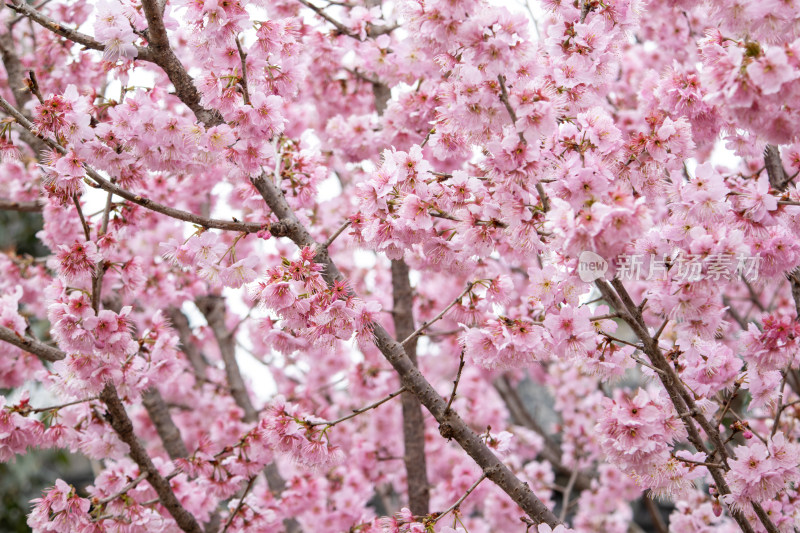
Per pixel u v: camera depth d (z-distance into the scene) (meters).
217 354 7.38
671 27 5.09
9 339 3.59
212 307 5.97
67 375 3.39
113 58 3.02
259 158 3.11
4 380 5.02
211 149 2.98
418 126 4.14
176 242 3.11
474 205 2.83
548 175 2.70
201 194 5.57
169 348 3.81
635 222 2.25
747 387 3.20
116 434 3.85
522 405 7.61
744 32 2.46
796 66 2.25
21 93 4.80
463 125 2.69
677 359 3.10
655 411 2.63
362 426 6.39
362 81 5.25
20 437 3.58
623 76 5.90
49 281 5.39
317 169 3.80
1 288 5.54
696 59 5.20
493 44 2.44
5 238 8.54
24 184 5.45
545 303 2.73
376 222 2.83
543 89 2.63
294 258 2.98
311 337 2.87
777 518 3.24
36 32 4.80
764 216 2.68
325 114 5.48
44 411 3.69
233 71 3.04
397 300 4.94
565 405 6.69
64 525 3.39
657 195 2.87
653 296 2.61
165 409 5.07
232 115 3.00
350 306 2.84
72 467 8.86
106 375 3.39
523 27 2.46
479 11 2.47
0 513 8.20
